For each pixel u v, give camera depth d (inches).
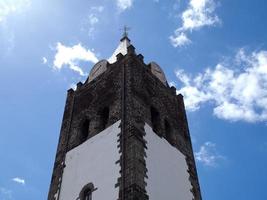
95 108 1553.9
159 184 1217.4
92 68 1845.5
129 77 1518.2
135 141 1249.4
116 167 1208.8
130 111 1362.0
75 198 1253.1
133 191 1091.9
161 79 1779.0
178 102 1775.3
